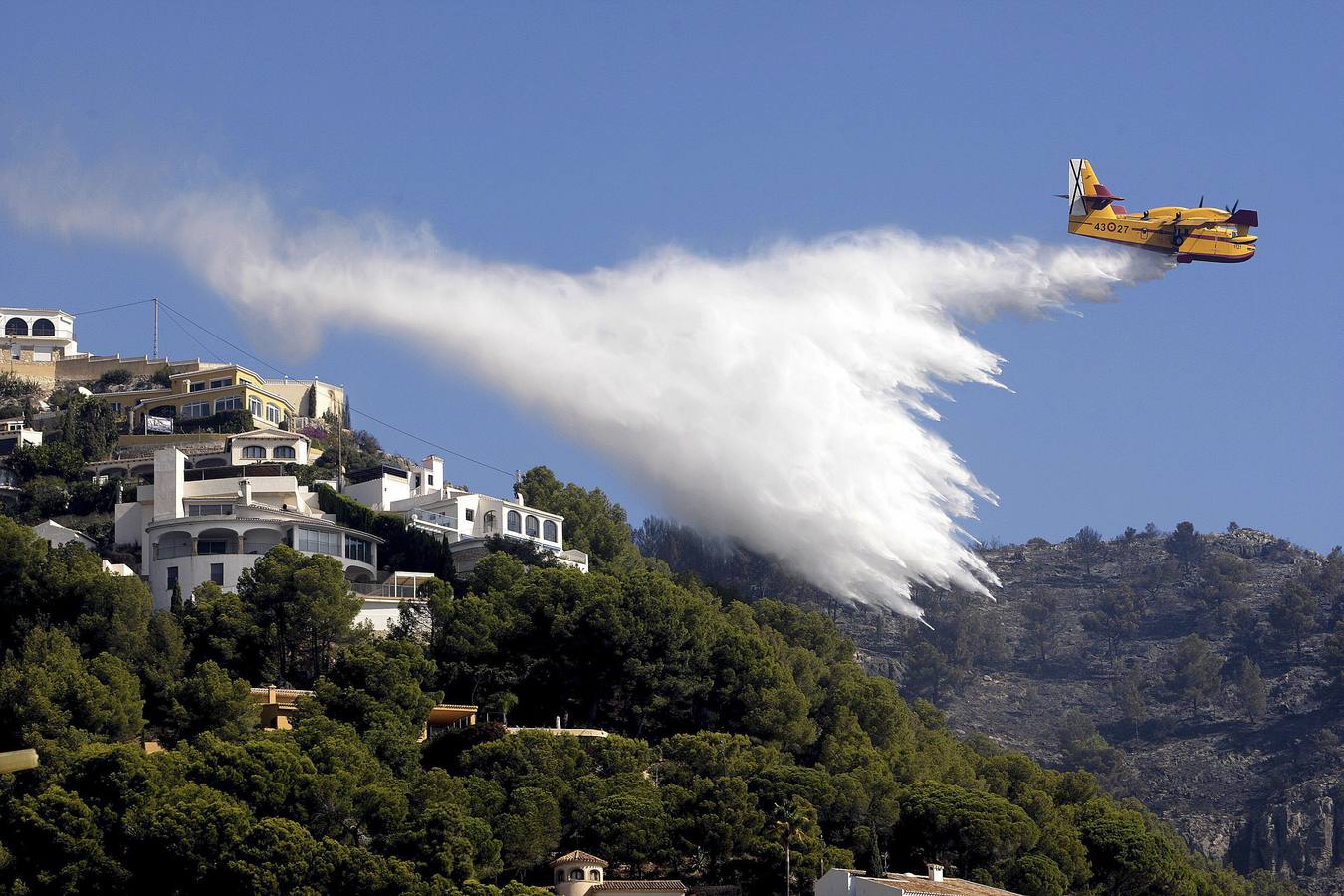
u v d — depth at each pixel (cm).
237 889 19388
